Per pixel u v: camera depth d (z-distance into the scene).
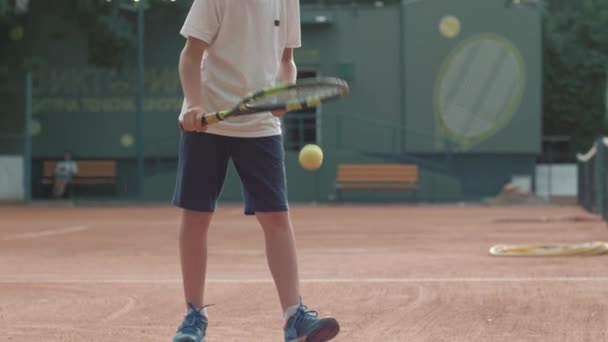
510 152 28.39
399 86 28.64
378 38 28.66
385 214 21.95
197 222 5.03
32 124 29.45
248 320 6.36
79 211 24.34
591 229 15.52
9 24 28.98
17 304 7.15
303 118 28.09
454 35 28.39
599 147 18.80
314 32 28.75
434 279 8.35
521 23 28.25
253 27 4.89
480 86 28.44
